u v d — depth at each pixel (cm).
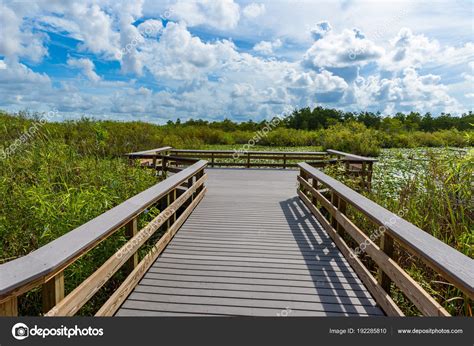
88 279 186
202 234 411
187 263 319
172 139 1545
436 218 342
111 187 400
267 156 1127
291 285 276
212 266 312
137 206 264
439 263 158
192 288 268
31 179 399
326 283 280
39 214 281
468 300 208
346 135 1628
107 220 221
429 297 178
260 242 383
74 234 188
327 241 389
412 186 411
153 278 285
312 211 517
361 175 665
